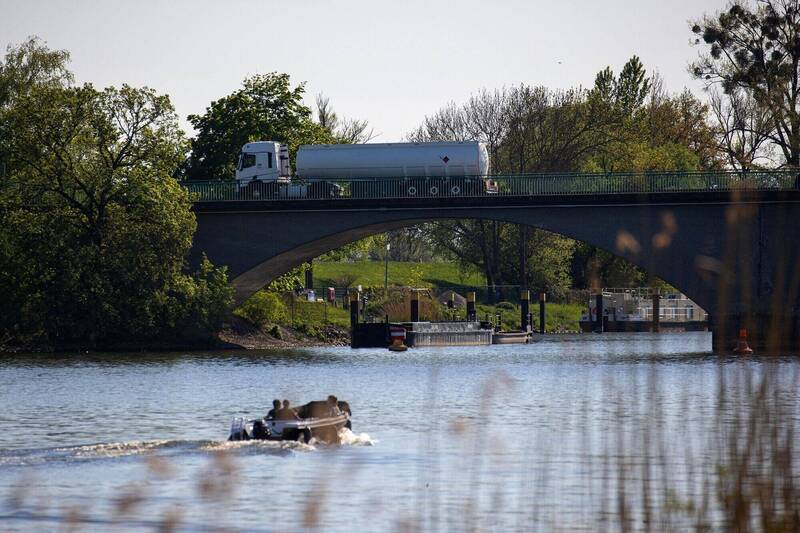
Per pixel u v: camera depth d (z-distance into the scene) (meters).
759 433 37.25
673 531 38.81
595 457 73.38
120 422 101.00
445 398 121.38
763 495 36.78
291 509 59.25
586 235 197.50
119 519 56.97
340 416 87.94
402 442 85.06
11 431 94.94
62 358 186.12
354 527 54.88
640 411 100.50
